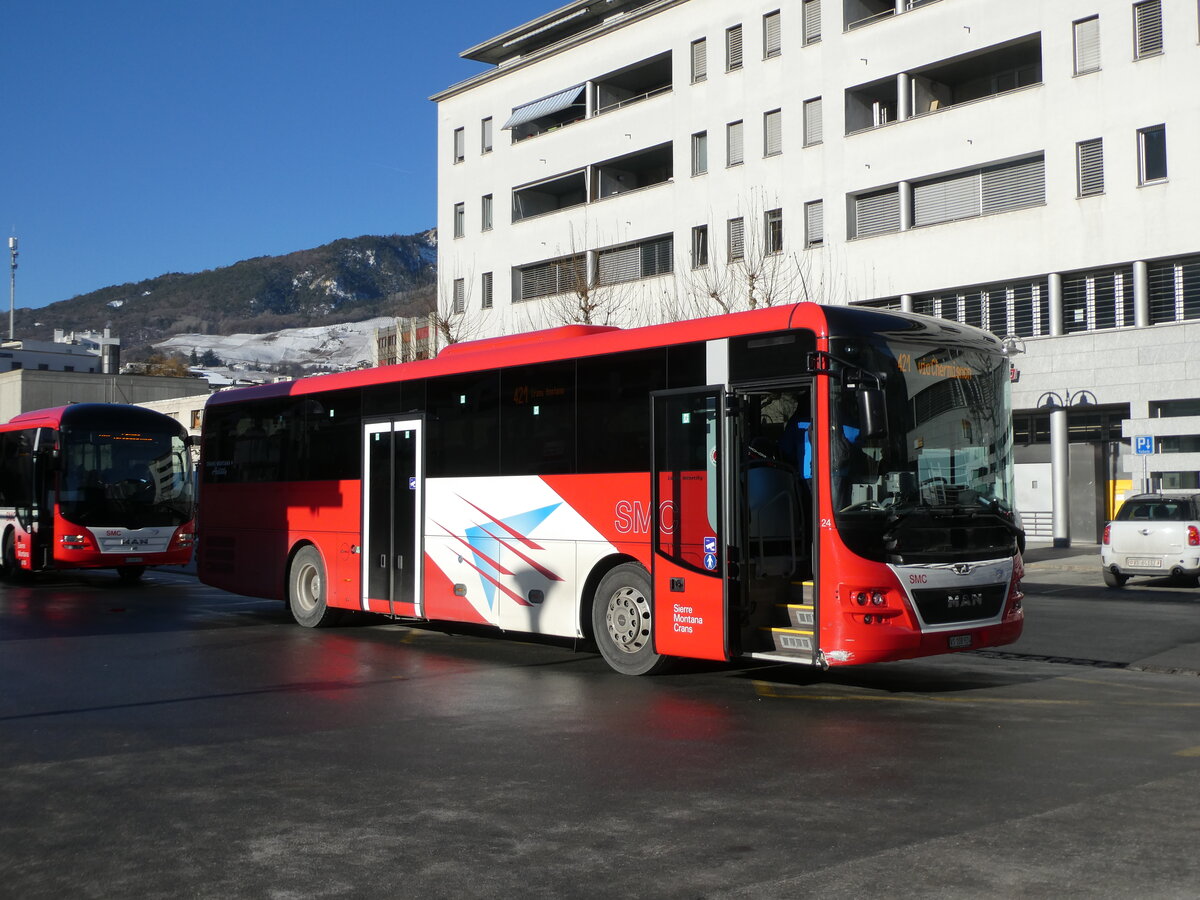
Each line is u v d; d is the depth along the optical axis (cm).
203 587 2352
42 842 597
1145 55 2956
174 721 920
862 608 965
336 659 1285
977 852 557
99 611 1841
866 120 3600
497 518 1305
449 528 1370
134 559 2336
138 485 2359
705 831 601
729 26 3925
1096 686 1088
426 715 941
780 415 1048
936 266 3338
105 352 7969
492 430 1322
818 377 994
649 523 1130
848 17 3591
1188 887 503
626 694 1045
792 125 3709
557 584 1230
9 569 2470
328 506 1566
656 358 1138
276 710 967
